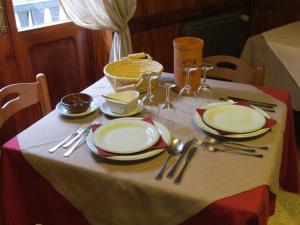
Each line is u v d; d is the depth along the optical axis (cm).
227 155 107
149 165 103
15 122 220
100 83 165
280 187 171
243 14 345
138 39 264
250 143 113
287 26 272
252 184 94
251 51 253
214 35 314
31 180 115
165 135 115
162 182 96
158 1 268
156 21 271
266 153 108
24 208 122
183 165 103
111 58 236
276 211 184
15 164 115
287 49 222
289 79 229
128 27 231
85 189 106
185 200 91
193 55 144
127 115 131
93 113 136
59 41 234
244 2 342
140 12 257
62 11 234
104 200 104
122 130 118
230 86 158
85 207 108
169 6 278
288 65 224
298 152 234
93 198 106
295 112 255
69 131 123
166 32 284
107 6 209
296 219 179
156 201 96
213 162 104
